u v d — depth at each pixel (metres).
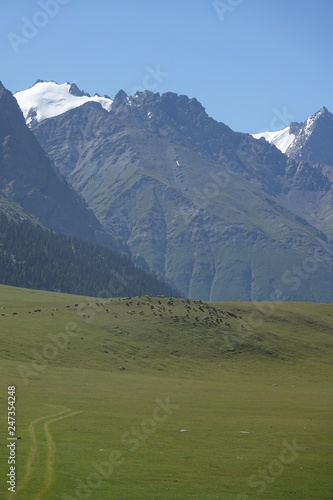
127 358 172.38
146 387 142.00
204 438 98.38
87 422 102.38
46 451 84.56
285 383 168.25
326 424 113.06
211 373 172.12
